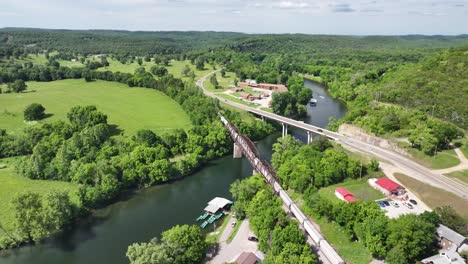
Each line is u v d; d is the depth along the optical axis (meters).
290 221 127.25
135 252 110.19
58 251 133.88
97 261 127.75
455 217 124.88
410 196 157.50
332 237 132.25
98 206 167.50
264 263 112.38
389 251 113.19
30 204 136.38
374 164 180.25
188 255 117.69
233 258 123.75
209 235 140.88
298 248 111.44
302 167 173.50
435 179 171.50
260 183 161.12
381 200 153.25
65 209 145.75
